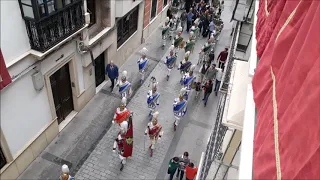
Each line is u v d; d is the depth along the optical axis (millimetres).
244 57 11344
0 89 7992
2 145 9188
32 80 9617
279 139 2596
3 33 8000
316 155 1889
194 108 14672
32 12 8289
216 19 20812
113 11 13227
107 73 14273
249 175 3348
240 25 12398
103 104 13945
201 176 7047
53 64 10328
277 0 4824
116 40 14938
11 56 8461
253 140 3617
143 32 18750
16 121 9500
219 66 16938
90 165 11188
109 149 11891
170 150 12266
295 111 2432
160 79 16312
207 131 13477
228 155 7402
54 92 11367
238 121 5809
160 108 14352
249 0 11984
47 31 9016
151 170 11359
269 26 4785
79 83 12578
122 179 10898
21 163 10273
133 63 17188
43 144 11242
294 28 3229
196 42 20547
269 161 2658
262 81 3902
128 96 14641
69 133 12266
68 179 8859
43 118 10859
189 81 13805
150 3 18406
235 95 6363
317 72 2205
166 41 19656
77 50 11562
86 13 10867
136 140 12477
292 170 2160
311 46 2434
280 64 3387
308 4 3078
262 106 3574
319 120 1987
